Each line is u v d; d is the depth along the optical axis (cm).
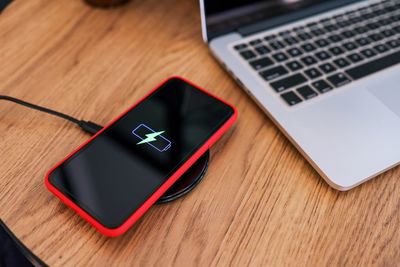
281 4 53
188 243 32
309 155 37
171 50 51
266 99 42
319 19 54
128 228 31
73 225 33
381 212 35
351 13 56
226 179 37
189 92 41
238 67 46
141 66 48
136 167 34
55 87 45
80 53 50
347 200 36
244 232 33
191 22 55
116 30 53
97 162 35
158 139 37
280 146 40
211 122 38
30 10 56
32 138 40
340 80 45
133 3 58
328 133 39
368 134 39
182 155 35
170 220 34
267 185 37
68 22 54
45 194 35
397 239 33
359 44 50
